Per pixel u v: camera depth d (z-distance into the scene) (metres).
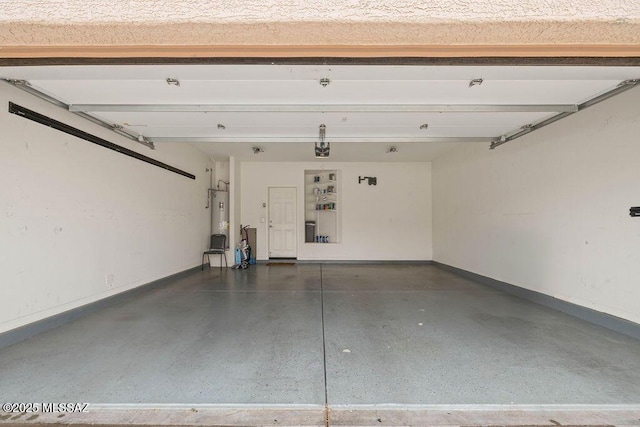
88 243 3.47
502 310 3.62
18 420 1.58
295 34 1.29
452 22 1.23
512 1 1.22
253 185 7.99
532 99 3.04
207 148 6.44
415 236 7.97
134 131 4.11
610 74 2.43
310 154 7.06
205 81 2.62
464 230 6.05
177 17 1.23
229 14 1.23
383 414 1.64
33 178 2.79
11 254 2.58
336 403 1.73
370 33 1.29
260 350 2.45
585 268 3.24
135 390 1.85
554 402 1.74
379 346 2.53
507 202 4.63
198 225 6.63
